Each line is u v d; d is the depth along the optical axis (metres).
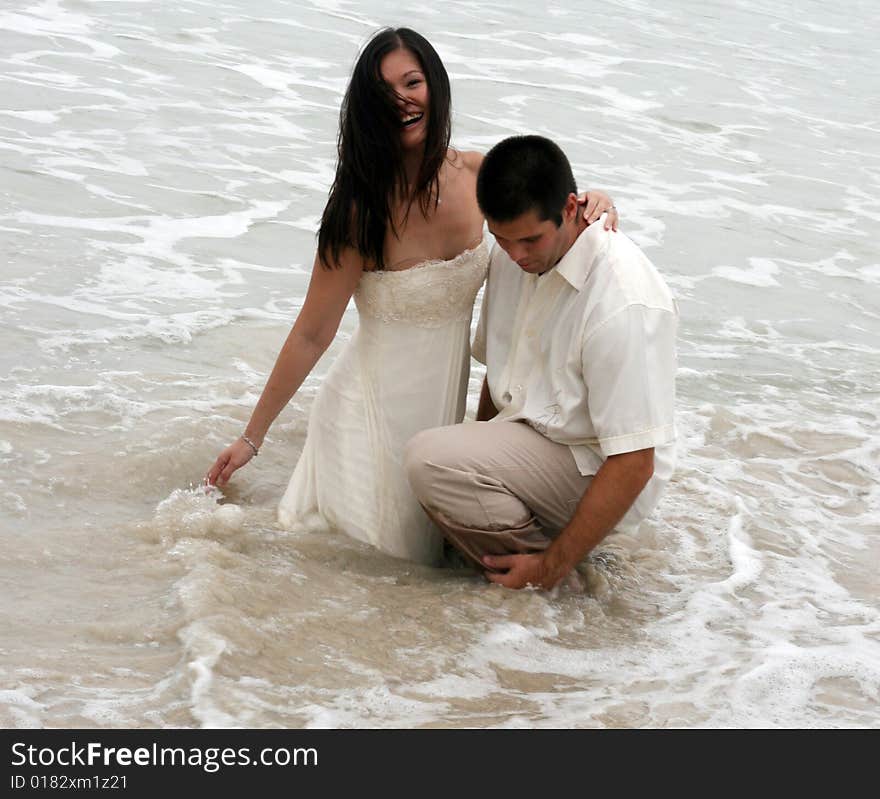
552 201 2.96
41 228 5.76
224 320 5.07
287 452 4.05
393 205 3.25
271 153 7.34
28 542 3.22
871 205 7.88
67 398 4.14
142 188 6.50
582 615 3.18
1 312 4.80
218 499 3.67
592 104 9.53
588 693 2.80
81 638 2.80
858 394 5.07
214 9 10.91
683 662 2.98
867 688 2.90
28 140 6.95
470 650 2.94
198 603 2.93
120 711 2.53
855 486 4.20
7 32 9.23
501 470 3.20
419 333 3.40
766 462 4.34
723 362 5.29
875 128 9.90
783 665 2.95
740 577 3.46
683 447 4.39
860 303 6.18
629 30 12.58
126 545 3.28
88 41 9.32
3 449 3.73
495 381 3.35
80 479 3.63
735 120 9.64
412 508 3.49
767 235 7.08
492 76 9.95
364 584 3.25
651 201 7.45
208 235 6.01
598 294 3.03
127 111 7.76
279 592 3.10
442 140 3.19
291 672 2.74
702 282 6.24
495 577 3.30
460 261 3.34
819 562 3.61
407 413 3.45
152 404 4.20
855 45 13.29
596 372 3.03
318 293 3.38
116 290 5.22
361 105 3.12
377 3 12.12
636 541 3.66
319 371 4.75
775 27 13.82
